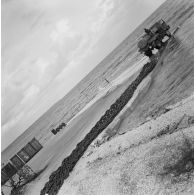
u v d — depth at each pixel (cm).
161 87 1920
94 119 3444
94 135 2316
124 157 1409
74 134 3894
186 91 1497
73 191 1595
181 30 2905
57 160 3059
